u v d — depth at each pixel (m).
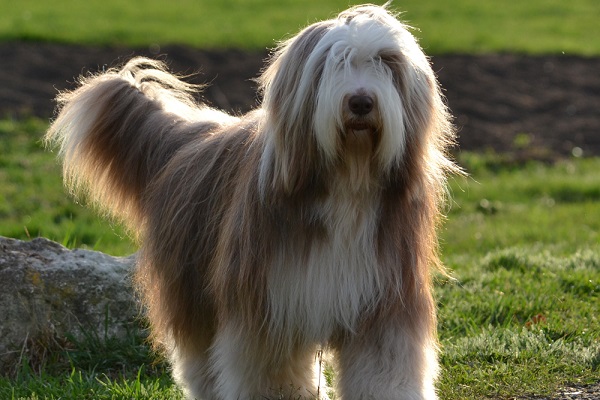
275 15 41.03
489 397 9.67
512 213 21.44
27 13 39.56
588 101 30.80
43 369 10.96
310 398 9.45
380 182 8.12
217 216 8.93
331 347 8.77
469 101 30.22
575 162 26.03
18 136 25.47
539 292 12.74
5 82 29.05
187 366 9.80
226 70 31.11
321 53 7.79
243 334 8.52
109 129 10.52
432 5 45.03
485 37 37.88
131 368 11.23
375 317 8.36
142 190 10.35
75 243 16.30
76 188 10.89
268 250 8.23
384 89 7.65
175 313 9.49
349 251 8.24
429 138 8.15
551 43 37.12
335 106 7.63
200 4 43.78
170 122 10.27
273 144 8.09
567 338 11.23
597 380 9.94
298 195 8.09
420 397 8.30
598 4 46.19
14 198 21.44
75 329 11.39
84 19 38.72
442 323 12.07
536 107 30.11
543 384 9.84
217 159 9.17
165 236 9.49
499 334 11.16
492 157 26.06
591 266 13.86
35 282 11.37
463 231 19.67
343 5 43.72
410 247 8.38
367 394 8.29
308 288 8.24
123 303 11.58
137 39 34.88
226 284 8.51
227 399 8.79
